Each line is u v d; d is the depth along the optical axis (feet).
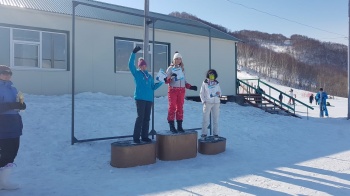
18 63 37.96
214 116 25.81
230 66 59.98
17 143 15.24
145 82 20.75
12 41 37.32
